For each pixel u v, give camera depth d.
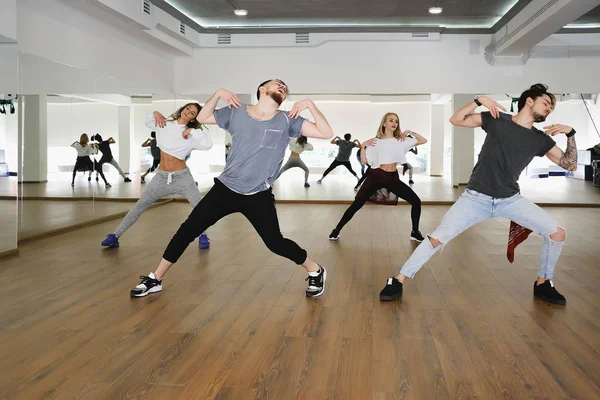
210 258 4.80
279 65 9.49
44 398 2.09
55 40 6.36
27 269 4.30
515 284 3.91
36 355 2.52
